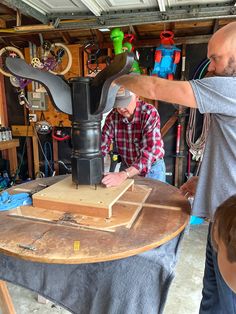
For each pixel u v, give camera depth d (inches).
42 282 36.8
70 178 51.9
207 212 41.6
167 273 33.8
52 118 143.6
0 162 152.4
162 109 135.9
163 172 74.0
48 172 153.3
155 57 120.0
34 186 54.6
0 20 129.0
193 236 100.6
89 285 35.6
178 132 133.6
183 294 70.6
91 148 43.7
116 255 30.5
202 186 42.1
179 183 139.8
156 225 37.7
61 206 41.6
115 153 95.6
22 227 37.0
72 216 39.9
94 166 44.3
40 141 152.6
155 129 64.7
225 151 38.9
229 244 23.2
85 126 42.3
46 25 103.4
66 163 152.2
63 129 144.0
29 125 150.2
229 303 36.7
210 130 41.4
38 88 138.8
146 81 36.7
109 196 41.9
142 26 124.6
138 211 42.4
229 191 39.0
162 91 35.5
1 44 141.3
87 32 132.0
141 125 68.2
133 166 57.9
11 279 38.0
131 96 60.9
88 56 131.3
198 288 72.8
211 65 40.4
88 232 35.5
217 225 25.5
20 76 38.8
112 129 73.7
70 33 133.6
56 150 150.5
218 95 34.1
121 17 99.4
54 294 36.7
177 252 38.7
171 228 36.8
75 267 35.8
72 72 134.6
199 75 126.4
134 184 56.5
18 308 65.8
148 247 32.4
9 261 37.7
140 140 70.4
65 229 36.4
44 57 129.3
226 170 39.1
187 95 34.6
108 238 33.9
